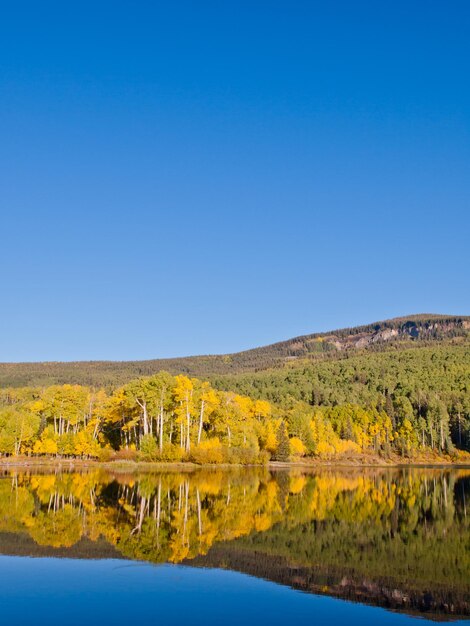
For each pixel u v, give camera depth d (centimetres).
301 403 18062
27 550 2700
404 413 17325
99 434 10275
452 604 2048
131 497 4744
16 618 1814
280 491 5791
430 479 8625
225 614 1884
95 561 2516
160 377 9038
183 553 2702
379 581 2336
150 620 1812
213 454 9012
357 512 4353
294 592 2144
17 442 10131
